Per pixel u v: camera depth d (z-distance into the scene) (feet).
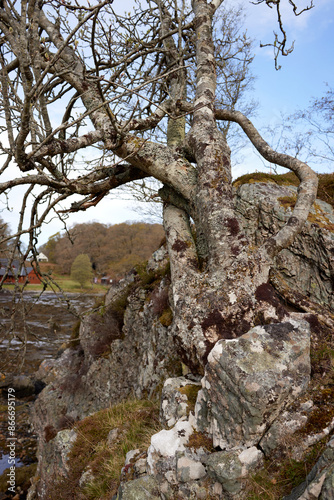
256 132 16.62
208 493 8.97
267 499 7.96
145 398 19.66
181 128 19.62
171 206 16.92
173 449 10.15
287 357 9.36
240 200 18.13
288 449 8.55
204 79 17.49
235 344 9.73
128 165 16.83
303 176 13.79
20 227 15.61
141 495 9.66
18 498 23.63
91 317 28.71
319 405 9.18
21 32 9.09
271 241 12.66
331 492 6.33
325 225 14.92
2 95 10.06
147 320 22.27
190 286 13.10
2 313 14.37
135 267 29.22
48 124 12.21
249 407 8.59
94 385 25.59
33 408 30.89
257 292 11.73
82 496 13.14
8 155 10.89
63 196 15.05
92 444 16.19
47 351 52.47
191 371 13.00
